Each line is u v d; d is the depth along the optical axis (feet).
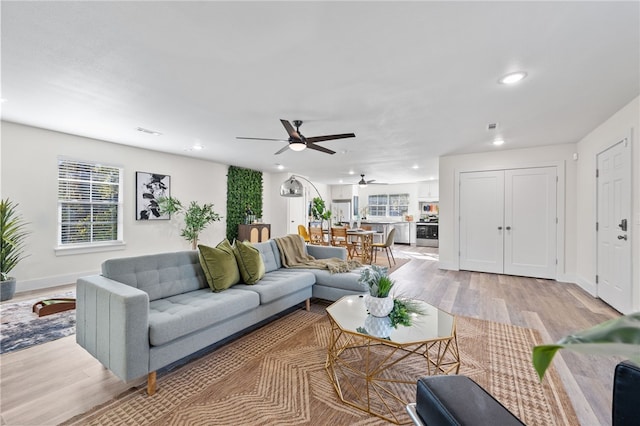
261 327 9.50
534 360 1.24
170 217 18.66
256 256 10.00
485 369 6.99
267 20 5.72
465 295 13.05
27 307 10.88
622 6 5.26
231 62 7.29
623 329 1.18
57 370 6.85
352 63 7.30
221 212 22.22
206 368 6.99
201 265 9.05
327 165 22.66
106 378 6.55
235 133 13.53
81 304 7.15
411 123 11.87
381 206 36.88
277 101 9.67
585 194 14.05
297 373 6.80
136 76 8.02
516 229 16.75
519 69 7.55
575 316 10.45
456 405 3.36
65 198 14.19
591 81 8.21
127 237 16.49
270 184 27.20
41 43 6.51
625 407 3.45
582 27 5.86
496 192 17.25
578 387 6.30
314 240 22.61
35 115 11.25
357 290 10.43
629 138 9.83
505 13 5.49
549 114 10.84
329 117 11.19
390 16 5.58
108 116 11.29
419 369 6.98
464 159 18.12
